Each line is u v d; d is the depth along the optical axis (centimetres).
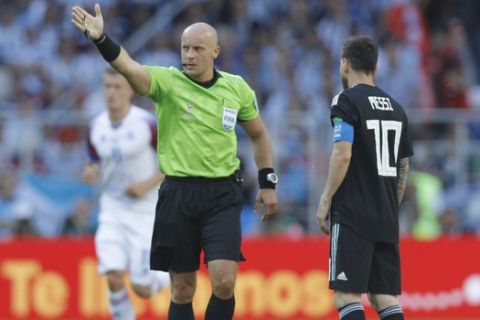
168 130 2838
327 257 4522
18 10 6494
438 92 6206
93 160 3741
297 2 6406
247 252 4528
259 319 4503
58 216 4953
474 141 5078
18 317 4434
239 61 6097
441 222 5047
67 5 6488
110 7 6500
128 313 3666
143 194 3612
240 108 2886
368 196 2811
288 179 4944
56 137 5047
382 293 2856
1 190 4969
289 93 5862
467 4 6838
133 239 3656
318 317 4494
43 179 4972
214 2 6494
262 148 3008
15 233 4938
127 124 3681
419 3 6700
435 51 6431
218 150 2827
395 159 2864
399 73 6081
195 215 2833
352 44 2884
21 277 4453
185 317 2919
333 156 2786
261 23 6344
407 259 4581
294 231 4919
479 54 6725
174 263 2870
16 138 5031
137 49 6334
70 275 4456
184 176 2825
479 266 4575
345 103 2811
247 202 5103
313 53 6131
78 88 6078
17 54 6297
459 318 4553
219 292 2798
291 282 4512
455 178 5078
